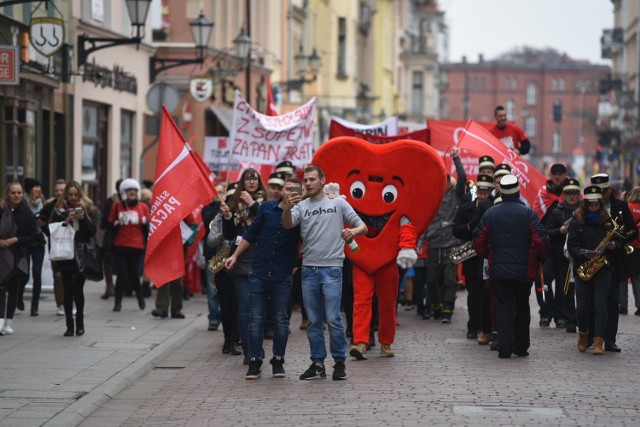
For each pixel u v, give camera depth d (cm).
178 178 2036
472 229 2091
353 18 9200
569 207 2220
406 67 14288
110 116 4025
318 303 1659
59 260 2075
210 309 2273
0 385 1591
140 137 4391
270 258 1652
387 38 11888
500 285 1878
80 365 1769
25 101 3119
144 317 2434
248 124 2647
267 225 1653
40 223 2406
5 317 2111
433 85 14600
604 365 1798
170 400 1527
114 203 2547
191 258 2900
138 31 3303
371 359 1862
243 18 5894
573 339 2127
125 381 1645
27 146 3159
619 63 12812
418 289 2512
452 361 1841
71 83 3562
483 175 2106
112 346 1978
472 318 2130
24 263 2092
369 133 2841
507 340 1866
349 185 1839
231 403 1488
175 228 2045
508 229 1870
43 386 1586
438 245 2412
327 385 1611
